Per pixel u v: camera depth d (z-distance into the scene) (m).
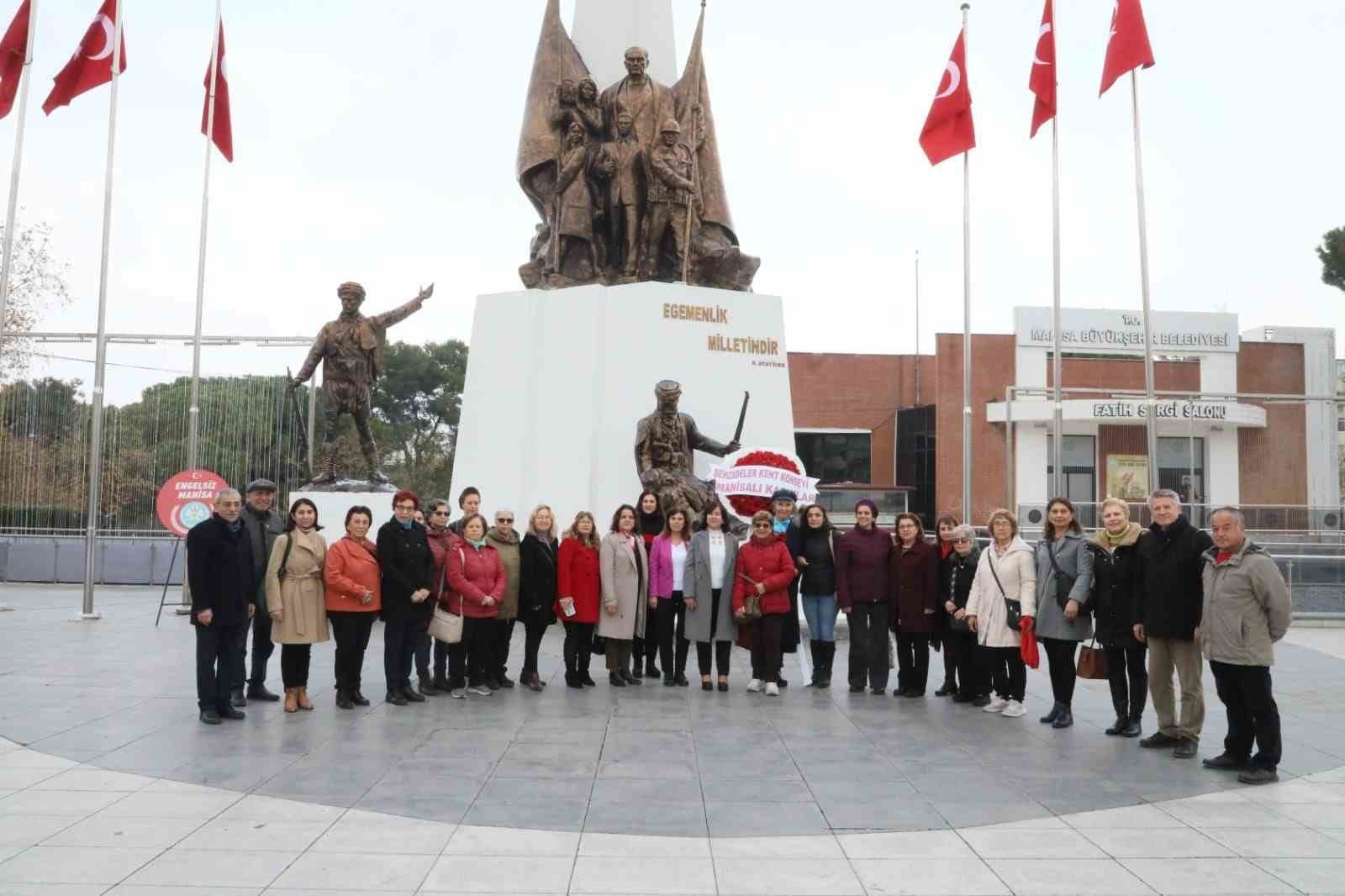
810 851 6.45
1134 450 45.41
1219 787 8.02
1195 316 46.41
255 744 9.04
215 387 32.03
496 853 6.32
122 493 31.92
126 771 8.12
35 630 16.83
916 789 7.85
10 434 31.95
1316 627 19.00
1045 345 45.75
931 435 46.47
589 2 20.62
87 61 19.72
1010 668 10.91
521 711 10.62
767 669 11.84
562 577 11.86
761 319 19.05
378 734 9.48
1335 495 47.06
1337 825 7.07
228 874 5.92
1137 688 9.87
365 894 5.66
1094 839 6.72
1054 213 20.27
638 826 6.88
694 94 19.73
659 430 16.81
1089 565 9.98
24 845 6.40
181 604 20.30
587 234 19.22
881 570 12.00
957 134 21.70
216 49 21.61
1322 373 47.50
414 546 10.98
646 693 11.79
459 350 54.41
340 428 19.52
